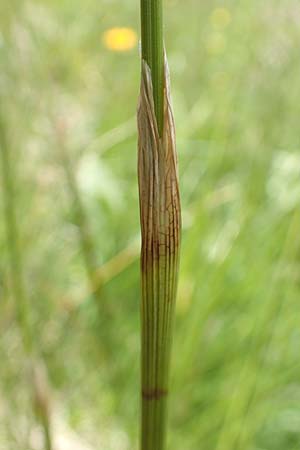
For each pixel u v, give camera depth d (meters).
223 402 0.23
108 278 0.26
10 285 0.24
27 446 0.22
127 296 0.29
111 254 0.31
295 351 0.25
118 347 0.26
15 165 0.26
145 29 0.10
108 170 0.34
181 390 0.24
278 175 0.29
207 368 0.25
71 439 0.25
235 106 0.30
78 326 0.27
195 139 0.35
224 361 0.25
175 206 0.12
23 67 0.25
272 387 0.23
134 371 0.26
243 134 0.30
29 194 0.28
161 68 0.11
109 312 0.26
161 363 0.13
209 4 0.43
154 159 0.11
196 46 0.41
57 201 0.29
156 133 0.11
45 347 0.25
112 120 0.37
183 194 0.33
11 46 0.24
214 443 0.23
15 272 0.19
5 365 0.24
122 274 0.29
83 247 0.25
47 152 0.28
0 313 0.24
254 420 0.22
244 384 0.22
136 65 0.40
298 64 0.28
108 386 0.26
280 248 0.25
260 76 0.28
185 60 0.41
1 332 0.24
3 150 0.19
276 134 0.27
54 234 0.30
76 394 0.26
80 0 0.44
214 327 0.25
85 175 0.32
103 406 0.25
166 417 0.13
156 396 0.13
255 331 0.22
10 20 0.24
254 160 0.26
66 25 0.40
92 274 0.25
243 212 0.26
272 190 0.29
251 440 0.23
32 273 0.27
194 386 0.24
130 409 0.25
